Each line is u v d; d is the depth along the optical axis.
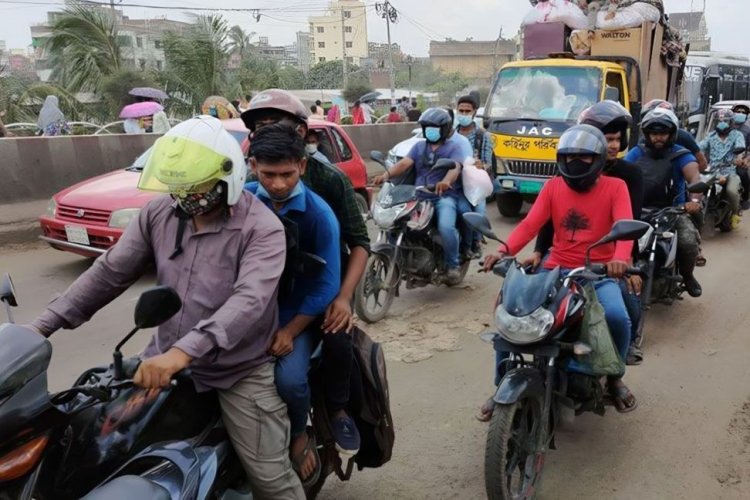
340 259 2.91
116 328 5.75
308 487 2.81
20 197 9.24
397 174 6.33
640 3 11.70
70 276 7.34
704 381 4.83
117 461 2.12
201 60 18.52
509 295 3.21
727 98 22.92
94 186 7.45
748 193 10.27
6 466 1.79
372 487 3.53
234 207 2.33
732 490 3.51
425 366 5.02
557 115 10.29
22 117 16.06
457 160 6.23
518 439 3.22
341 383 2.82
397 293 6.11
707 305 6.58
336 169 3.03
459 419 4.22
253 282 2.24
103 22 18.72
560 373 3.44
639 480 3.60
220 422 2.45
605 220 3.77
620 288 3.94
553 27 12.02
